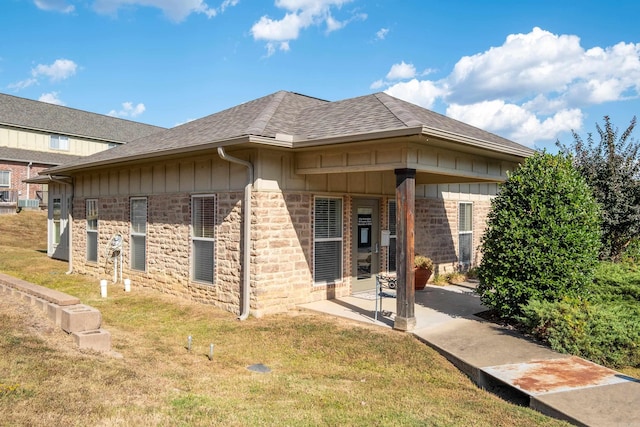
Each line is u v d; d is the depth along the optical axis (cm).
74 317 594
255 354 663
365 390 522
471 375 570
